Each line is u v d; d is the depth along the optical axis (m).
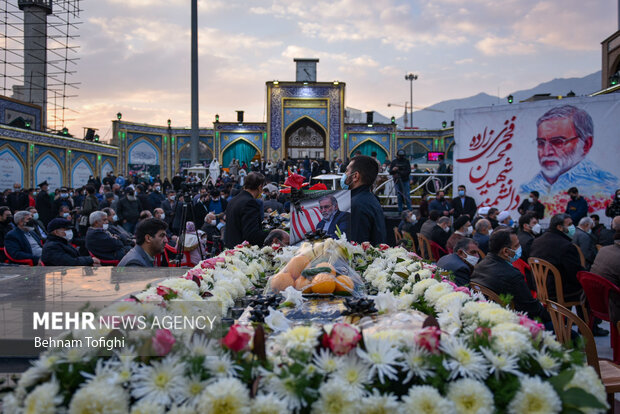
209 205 12.98
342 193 3.47
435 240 8.44
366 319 1.92
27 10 35.44
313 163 24.53
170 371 1.38
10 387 1.54
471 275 4.37
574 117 9.16
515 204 9.66
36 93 35.28
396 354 1.44
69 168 26.97
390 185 14.52
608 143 8.93
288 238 4.48
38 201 13.66
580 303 5.24
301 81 34.00
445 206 11.94
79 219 11.77
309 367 1.41
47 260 5.68
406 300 2.19
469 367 1.41
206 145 37.66
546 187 9.40
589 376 1.48
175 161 38.03
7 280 3.14
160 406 1.32
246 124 36.19
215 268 2.85
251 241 4.65
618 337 4.07
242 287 2.66
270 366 1.44
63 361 1.40
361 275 3.25
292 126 34.91
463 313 1.87
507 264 4.07
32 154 23.20
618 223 4.82
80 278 3.23
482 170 9.99
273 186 10.69
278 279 2.66
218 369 1.41
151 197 15.14
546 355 1.50
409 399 1.35
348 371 1.41
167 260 6.60
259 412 1.31
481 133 9.99
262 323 1.90
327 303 2.29
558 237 5.41
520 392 1.37
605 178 8.95
